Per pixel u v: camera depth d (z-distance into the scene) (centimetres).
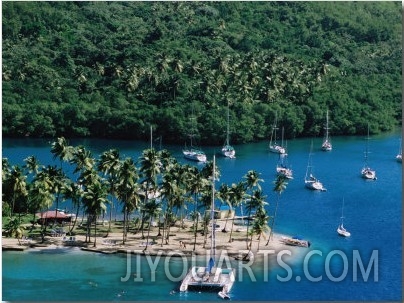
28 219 19150
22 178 18875
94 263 16550
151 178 18850
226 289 15262
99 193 17250
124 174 17775
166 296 15075
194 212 19250
